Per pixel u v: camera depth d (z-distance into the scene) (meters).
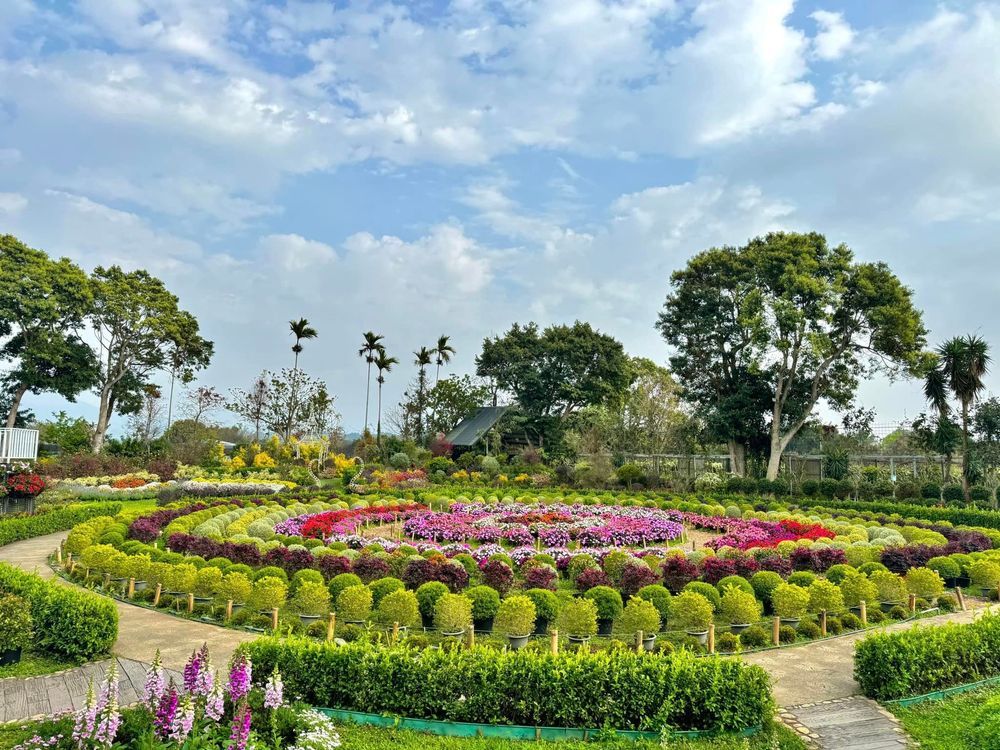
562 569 17.80
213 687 7.60
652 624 12.26
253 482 37.31
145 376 57.69
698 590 13.90
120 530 20.08
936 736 8.92
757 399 45.50
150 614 14.35
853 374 43.22
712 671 9.26
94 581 16.58
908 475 36.44
